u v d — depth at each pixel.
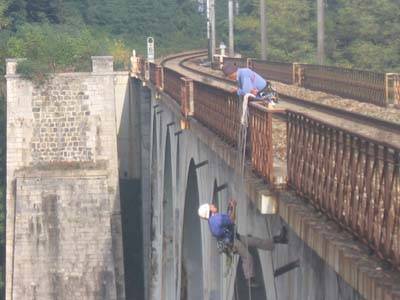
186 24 170.62
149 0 162.00
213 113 33.25
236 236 23.39
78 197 82.06
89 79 84.56
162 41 159.38
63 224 81.12
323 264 17.61
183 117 43.47
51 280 79.94
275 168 22.56
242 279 28.28
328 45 120.44
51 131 84.31
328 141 18.23
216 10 186.12
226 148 28.50
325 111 40.34
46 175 82.38
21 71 83.81
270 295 22.77
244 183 24.20
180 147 49.16
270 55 131.12
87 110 84.62
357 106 44.16
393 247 14.93
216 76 71.44
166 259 70.44
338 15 123.56
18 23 126.56
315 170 19.06
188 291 52.03
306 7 138.25
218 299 35.41
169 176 65.38
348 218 17.00
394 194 15.00
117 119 104.19
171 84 56.84
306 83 61.28
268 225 22.11
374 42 116.62
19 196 81.56
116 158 84.38
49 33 98.12
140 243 95.19
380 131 31.92
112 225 83.12
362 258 15.63
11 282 80.25
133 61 102.69
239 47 157.75
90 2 151.00
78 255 80.75
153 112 78.31
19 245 80.50
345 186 17.20
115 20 153.62
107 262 80.62
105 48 110.69
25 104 84.06
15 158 83.81
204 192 36.69
